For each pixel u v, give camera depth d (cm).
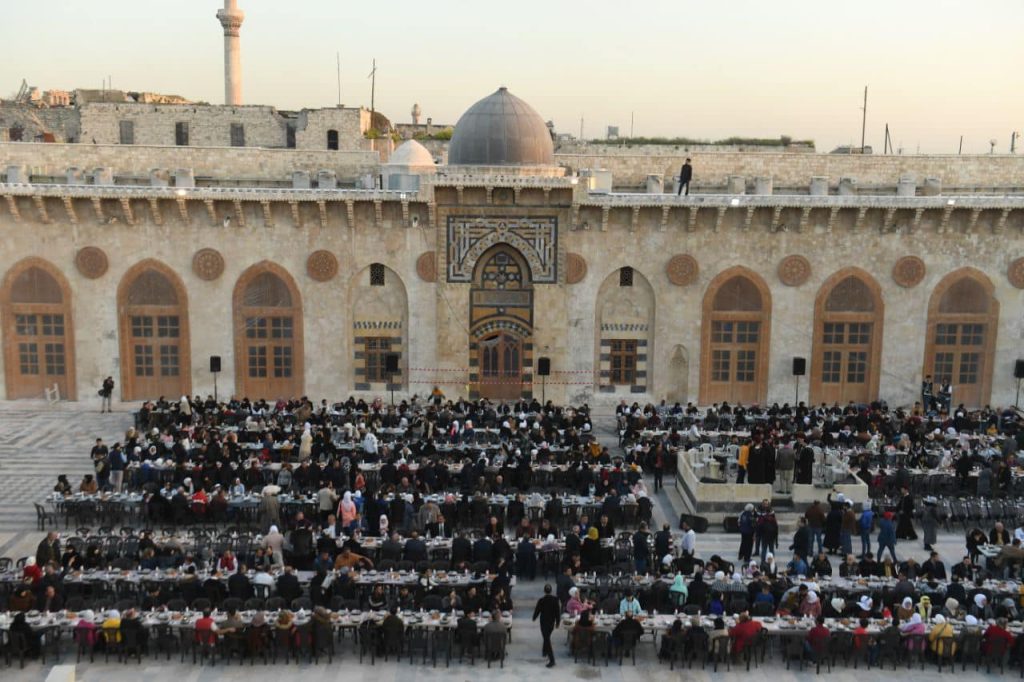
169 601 1909
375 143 5294
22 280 3697
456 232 3691
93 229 3666
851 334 3781
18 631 1781
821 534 2416
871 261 3719
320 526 2394
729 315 3759
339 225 3694
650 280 3734
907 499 2498
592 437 3038
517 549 2202
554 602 1836
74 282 3700
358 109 4838
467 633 1823
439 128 6750
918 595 1973
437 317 3753
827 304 3750
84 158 3966
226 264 3709
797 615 1908
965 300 3747
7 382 3759
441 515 2380
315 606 1898
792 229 3697
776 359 3788
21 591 1884
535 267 3709
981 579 2039
